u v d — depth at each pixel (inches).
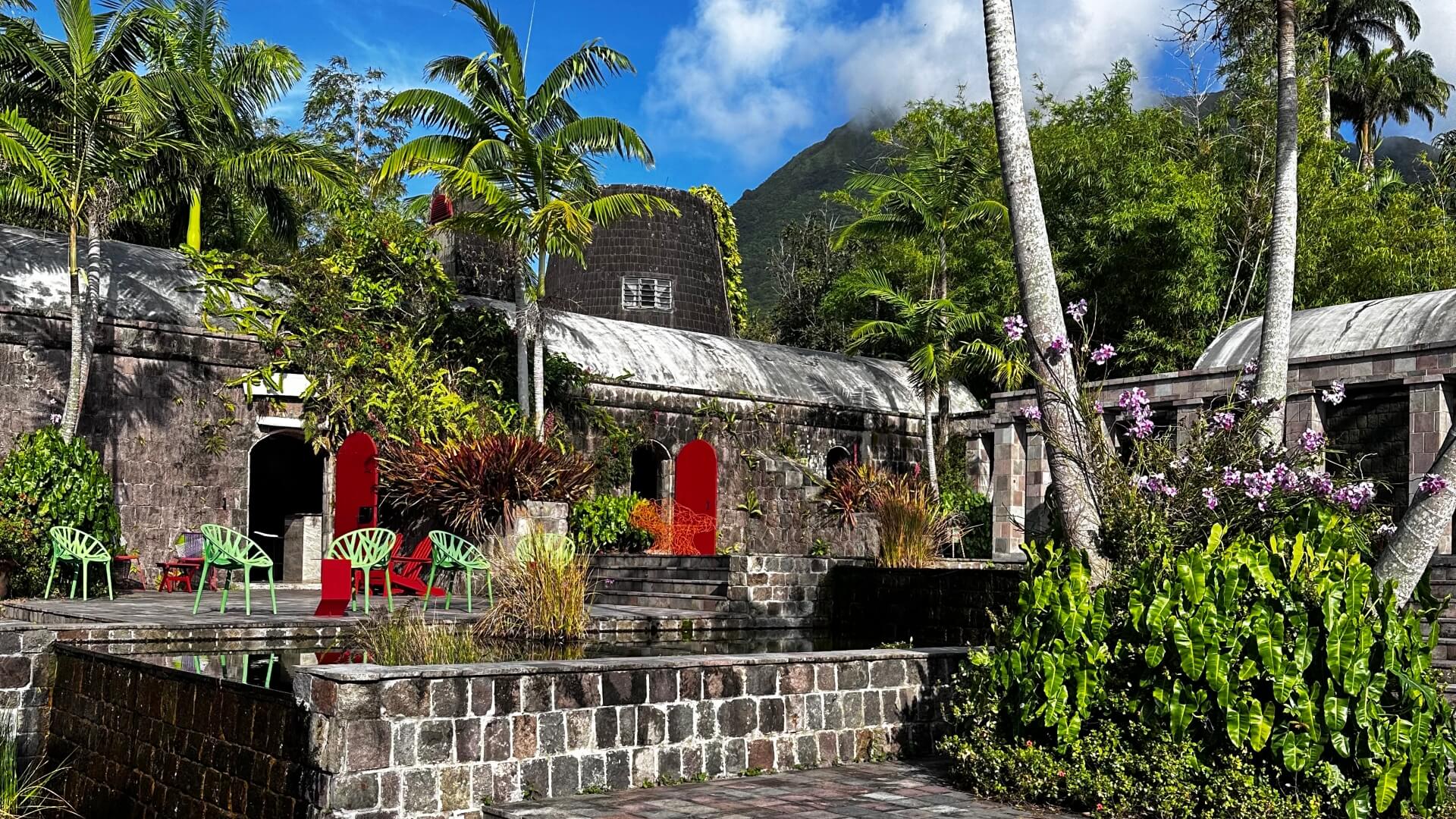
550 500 659.4
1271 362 404.5
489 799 230.7
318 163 723.4
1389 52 1529.3
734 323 1438.2
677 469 826.8
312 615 452.4
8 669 335.9
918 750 289.6
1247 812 209.6
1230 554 221.8
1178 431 649.0
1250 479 274.5
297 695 227.6
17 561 530.0
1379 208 1393.9
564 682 241.3
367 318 735.7
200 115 703.7
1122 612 234.7
